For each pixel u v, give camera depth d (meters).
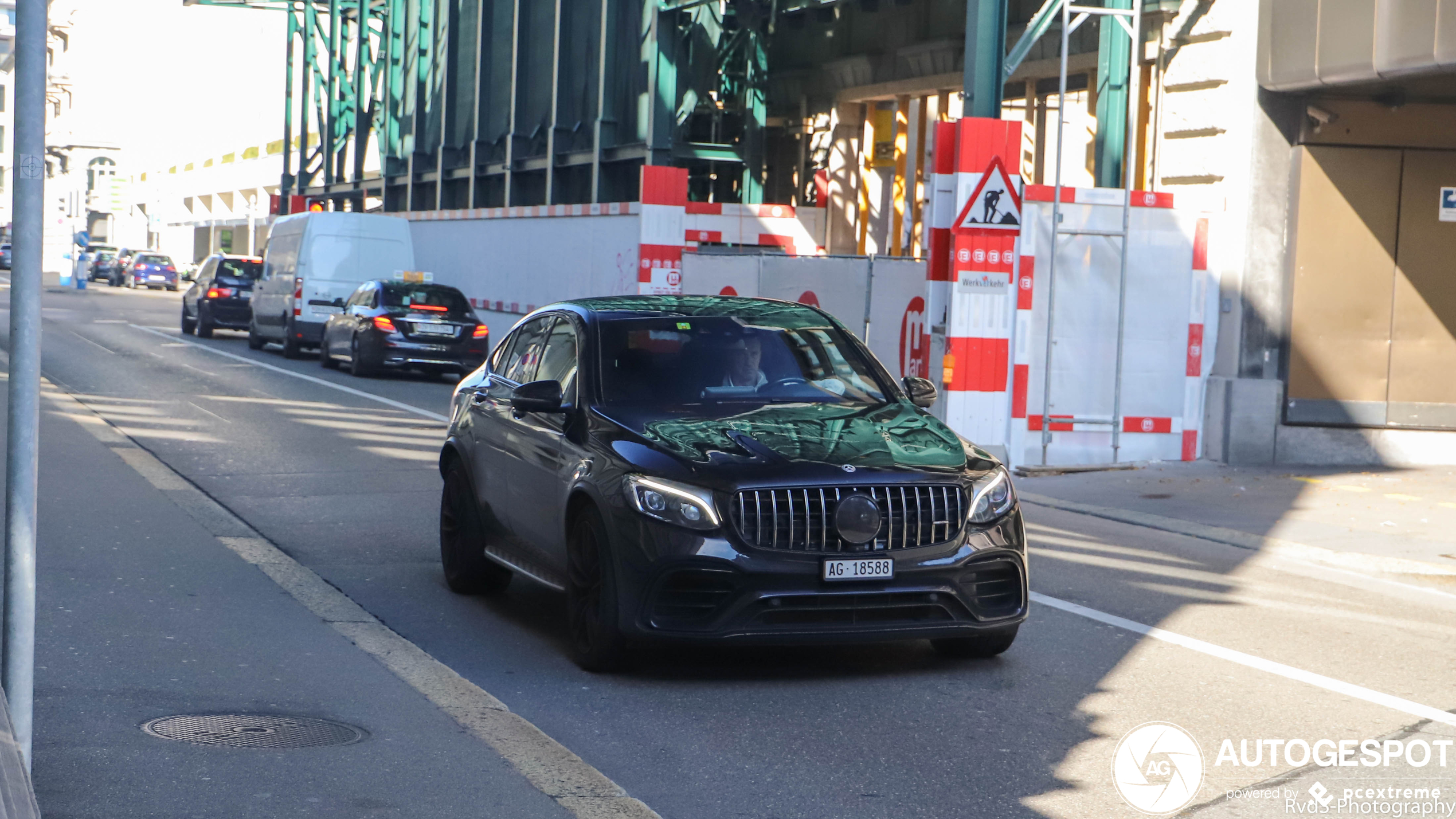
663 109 26.47
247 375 22.45
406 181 39.47
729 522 6.11
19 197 3.96
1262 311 14.95
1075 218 14.70
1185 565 9.80
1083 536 10.86
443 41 36.62
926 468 6.41
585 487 6.51
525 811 4.55
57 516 9.88
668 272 22.12
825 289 18.78
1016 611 6.55
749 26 27.11
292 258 27.02
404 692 5.97
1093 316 14.84
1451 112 14.77
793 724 5.76
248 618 7.24
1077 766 5.30
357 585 8.35
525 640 7.16
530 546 7.37
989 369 14.63
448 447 8.42
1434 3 12.79
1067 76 21.89
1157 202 14.85
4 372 18.94
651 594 6.16
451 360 23.16
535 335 8.16
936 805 4.82
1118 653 7.10
